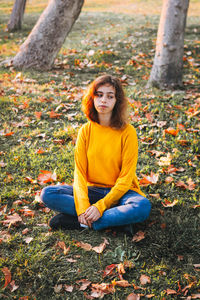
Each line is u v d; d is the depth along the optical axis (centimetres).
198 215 267
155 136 387
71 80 584
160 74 550
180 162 342
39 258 220
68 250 230
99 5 1591
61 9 610
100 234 247
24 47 635
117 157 246
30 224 256
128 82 588
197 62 700
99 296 198
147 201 238
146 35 905
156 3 1620
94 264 221
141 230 250
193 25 1012
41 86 541
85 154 253
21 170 324
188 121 418
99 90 228
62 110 455
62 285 205
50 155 354
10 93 503
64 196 245
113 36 898
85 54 738
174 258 226
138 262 222
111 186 256
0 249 229
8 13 1360
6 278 204
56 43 632
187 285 206
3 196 285
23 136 388
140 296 198
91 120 248
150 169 332
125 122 241
